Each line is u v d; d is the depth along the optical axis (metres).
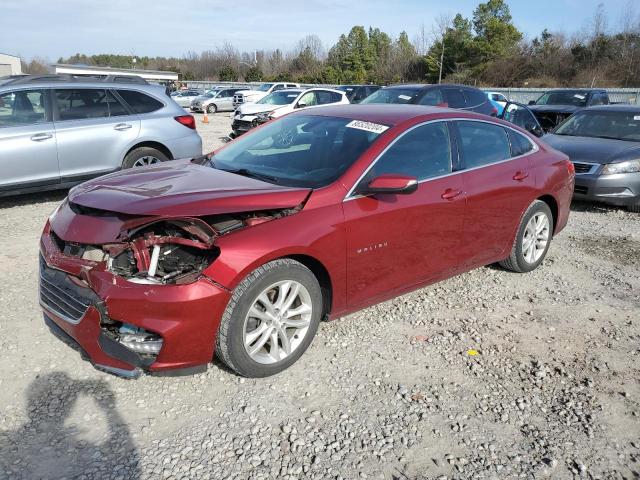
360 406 3.21
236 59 82.94
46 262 3.28
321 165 3.86
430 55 60.28
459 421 3.12
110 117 7.54
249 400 3.21
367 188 3.62
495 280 5.24
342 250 3.55
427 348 3.90
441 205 4.15
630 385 3.56
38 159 6.95
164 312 2.92
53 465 2.64
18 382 3.27
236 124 16.12
